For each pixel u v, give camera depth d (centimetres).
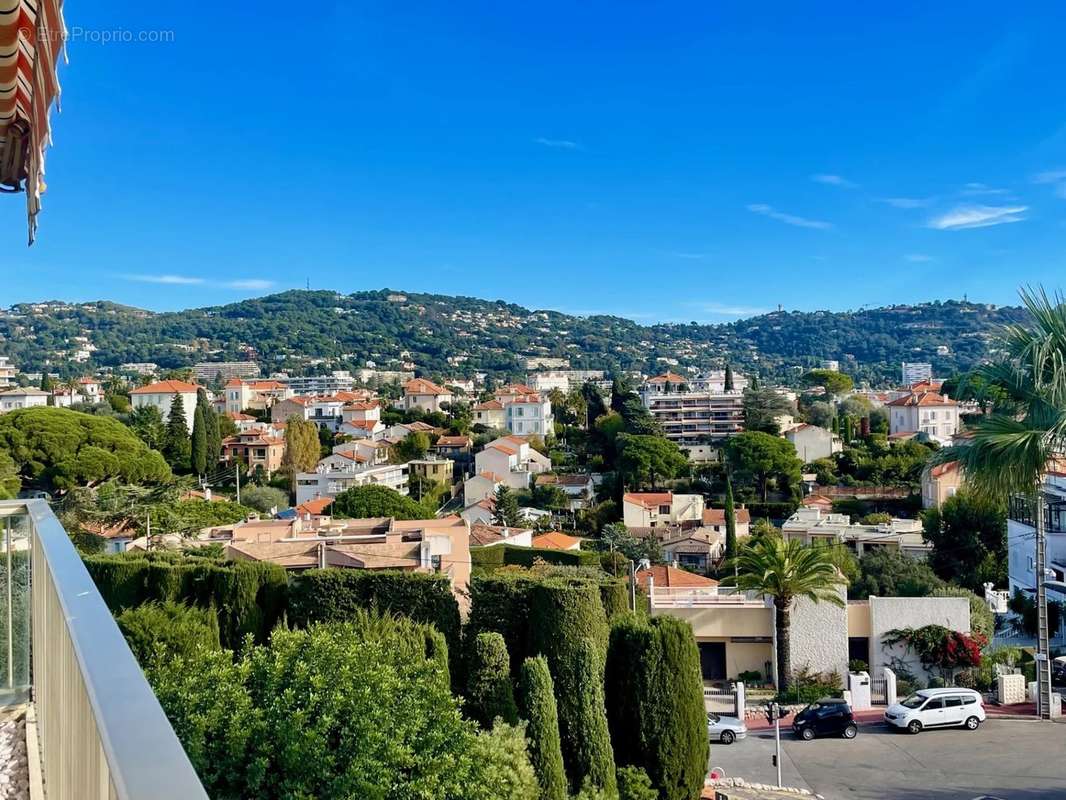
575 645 1922
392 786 1217
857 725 2964
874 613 3366
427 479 9444
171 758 131
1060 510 3709
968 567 5184
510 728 1535
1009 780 2308
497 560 5047
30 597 618
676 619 2014
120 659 188
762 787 2289
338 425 13012
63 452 5806
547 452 11019
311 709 1249
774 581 3178
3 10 383
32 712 581
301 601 1998
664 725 1933
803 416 12075
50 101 405
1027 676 3231
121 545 4262
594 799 1628
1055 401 1001
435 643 1867
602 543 6569
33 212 463
